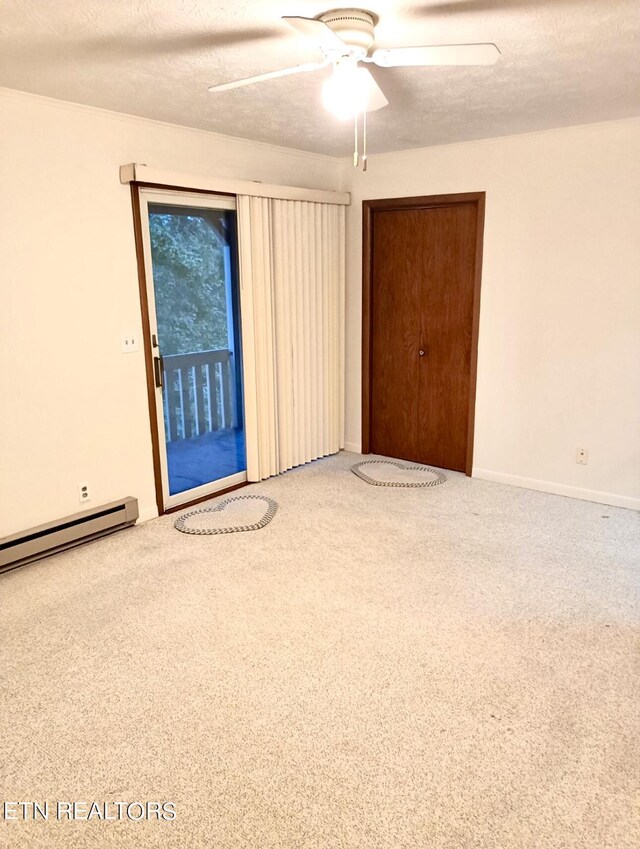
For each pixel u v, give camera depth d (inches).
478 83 107.5
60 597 113.6
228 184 149.3
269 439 175.5
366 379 196.5
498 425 171.3
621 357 149.3
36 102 115.0
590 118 136.0
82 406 132.0
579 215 148.4
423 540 137.0
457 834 66.0
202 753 77.1
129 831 66.7
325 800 70.3
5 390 118.8
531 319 160.2
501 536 138.8
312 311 183.2
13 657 95.9
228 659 95.3
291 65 98.0
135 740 79.2
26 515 126.0
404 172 174.4
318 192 174.4
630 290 145.3
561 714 83.4
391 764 75.3
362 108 89.4
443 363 181.2
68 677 91.3
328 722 82.2
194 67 98.7
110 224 131.0
